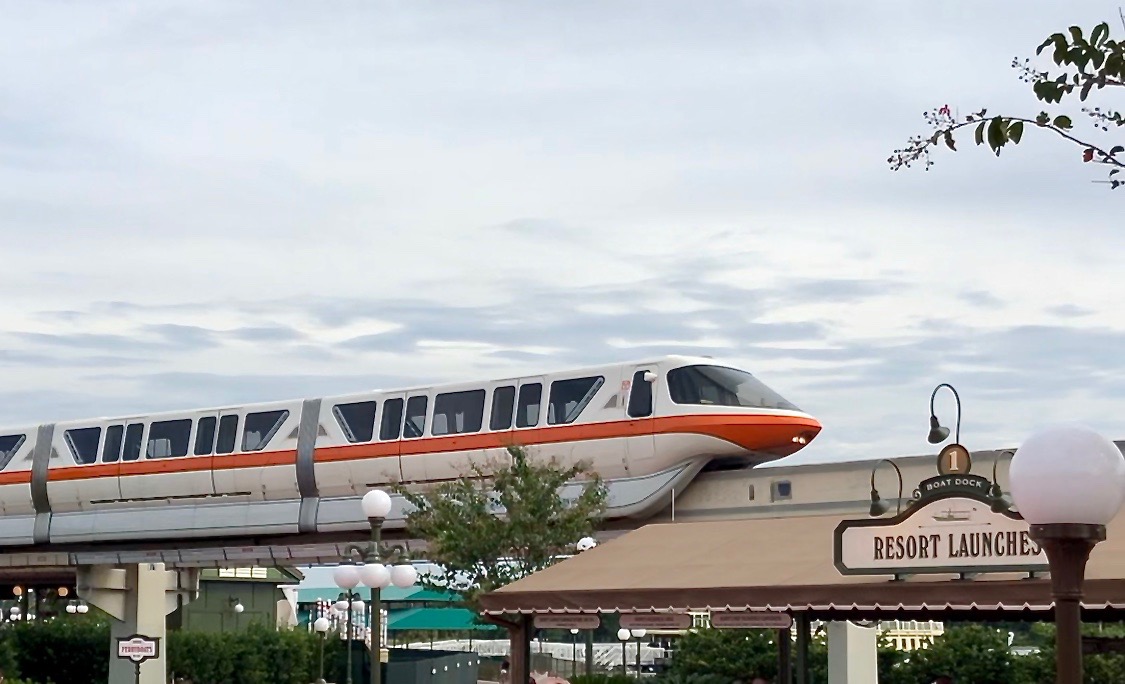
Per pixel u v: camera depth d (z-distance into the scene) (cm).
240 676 4669
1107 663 2427
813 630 2897
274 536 3359
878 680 2800
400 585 1964
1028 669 2709
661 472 2781
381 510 1928
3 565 3875
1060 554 700
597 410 2842
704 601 1366
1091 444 693
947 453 1295
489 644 6662
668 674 2970
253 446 3300
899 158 857
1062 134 819
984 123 836
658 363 2803
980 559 1234
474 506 2548
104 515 3550
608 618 2659
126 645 2720
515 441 2923
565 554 2528
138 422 3516
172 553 3531
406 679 4516
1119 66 798
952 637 2803
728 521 1689
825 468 2605
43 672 4656
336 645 4809
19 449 3700
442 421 3047
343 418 3186
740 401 2758
